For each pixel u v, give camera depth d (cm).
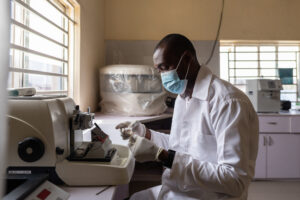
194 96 104
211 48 292
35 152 73
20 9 132
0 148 34
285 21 294
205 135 99
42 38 138
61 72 186
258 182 267
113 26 287
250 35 293
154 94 211
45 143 74
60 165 76
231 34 292
